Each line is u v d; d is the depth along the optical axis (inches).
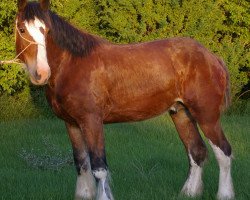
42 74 254.2
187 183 307.6
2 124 539.5
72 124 281.1
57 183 338.6
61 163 388.5
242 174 347.6
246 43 645.3
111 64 277.1
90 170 288.0
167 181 336.2
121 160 401.7
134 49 286.5
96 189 283.6
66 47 269.6
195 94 292.5
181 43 295.9
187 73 292.2
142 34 613.0
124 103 281.6
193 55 293.9
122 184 329.4
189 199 295.6
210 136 294.4
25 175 362.3
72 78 269.4
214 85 295.0
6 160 410.9
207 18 618.8
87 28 610.5
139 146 449.1
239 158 404.2
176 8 611.8
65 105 271.0
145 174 354.3
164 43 294.7
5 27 561.9
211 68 295.7
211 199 301.6
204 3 615.2
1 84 564.7
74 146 284.8
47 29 261.3
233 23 629.6
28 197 308.3
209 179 339.3
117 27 600.4
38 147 446.6
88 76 271.1
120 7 599.8
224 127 523.8
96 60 274.8
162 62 287.7
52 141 459.2
